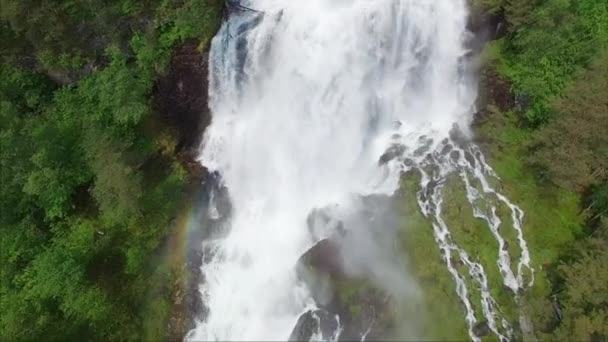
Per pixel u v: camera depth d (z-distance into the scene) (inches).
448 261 908.0
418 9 1023.6
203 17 1010.1
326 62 1033.5
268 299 941.2
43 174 932.0
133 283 978.7
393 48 1039.0
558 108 981.2
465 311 867.4
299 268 931.3
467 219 959.6
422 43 1046.4
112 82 989.8
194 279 998.4
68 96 1040.8
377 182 1018.7
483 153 1047.0
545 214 995.3
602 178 965.2
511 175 1026.7
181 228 1043.9
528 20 1011.3
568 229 983.0
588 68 996.6
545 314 875.4
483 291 895.1
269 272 970.7
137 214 998.4
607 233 892.0
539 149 1016.2
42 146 951.0
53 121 1013.2
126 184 945.5
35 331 882.1
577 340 792.3
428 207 966.4
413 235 927.7
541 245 964.6
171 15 1021.8
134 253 979.3
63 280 890.7
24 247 941.8
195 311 971.9
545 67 1034.7
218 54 1040.2
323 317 878.4
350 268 900.6
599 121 916.6
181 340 957.2
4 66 1032.8
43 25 963.3
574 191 1002.1
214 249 1024.2
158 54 1026.7
